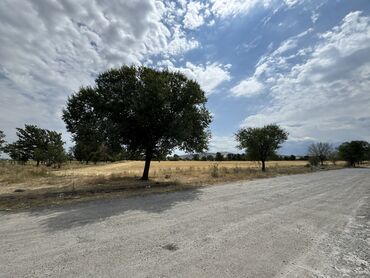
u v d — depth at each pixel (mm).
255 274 3781
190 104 15883
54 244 4914
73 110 16016
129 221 6680
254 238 5445
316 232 6012
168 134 15789
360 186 16500
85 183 15992
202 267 3982
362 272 3939
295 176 24719
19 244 4906
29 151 56062
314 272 3910
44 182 16672
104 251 4574
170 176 21375
